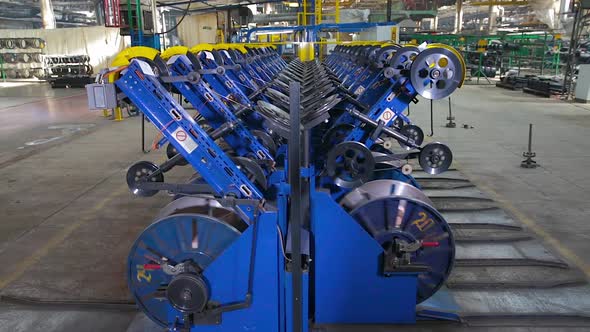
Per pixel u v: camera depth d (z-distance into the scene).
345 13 15.80
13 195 5.03
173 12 15.34
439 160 3.40
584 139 7.44
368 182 2.98
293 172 1.99
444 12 36.78
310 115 3.23
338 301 2.49
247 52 6.80
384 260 2.41
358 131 3.54
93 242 3.83
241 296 2.28
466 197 4.70
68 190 5.19
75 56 17.02
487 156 6.43
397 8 26.86
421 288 2.70
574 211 4.39
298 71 8.38
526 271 3.27
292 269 2.09
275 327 2.31
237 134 3.65
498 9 31.08
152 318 2.49
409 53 3.54
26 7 27.53
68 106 11.90
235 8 11.54
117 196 4.97
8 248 3.73
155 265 2.39
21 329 2.65
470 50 18.81
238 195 2.36
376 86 4.33
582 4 11.91
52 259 3.53
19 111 11.09
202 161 2.33
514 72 15.92
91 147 7.30
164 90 2.28
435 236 2.62
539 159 6.26
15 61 18.94
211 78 4.39
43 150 7.12
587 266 3.33
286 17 16.58
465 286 3.06
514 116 9.73
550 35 17.48
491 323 2.65
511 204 4.59
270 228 2.18
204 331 2.32
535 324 2.65
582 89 11.63
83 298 2.97
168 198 4.89
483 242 3.70
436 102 12.09
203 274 2.24
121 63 2.40
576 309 2.79
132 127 9.00
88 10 28.23
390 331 2.49
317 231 2.38
